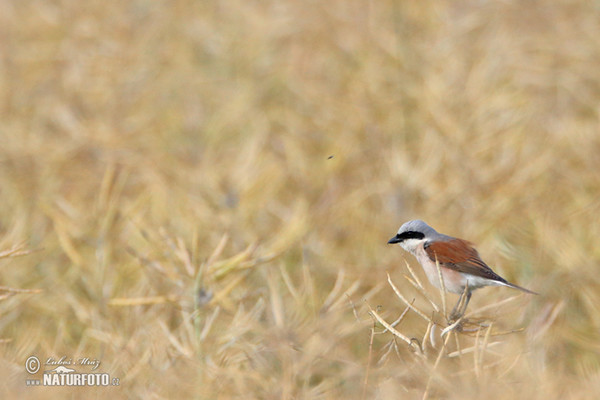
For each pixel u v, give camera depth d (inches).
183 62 768.3
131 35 799.7
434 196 502.3
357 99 628.4
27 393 265.0
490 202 487.2
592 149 549.6
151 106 714.8
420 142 569.3
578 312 367.6
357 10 733.3
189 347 307.1
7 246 440.1
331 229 475.2
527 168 513.3
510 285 353.4
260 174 514.9
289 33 755.4
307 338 291.9
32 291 303.7
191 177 526.9
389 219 495.5
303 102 667.4
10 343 370.6
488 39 678.5
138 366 283.4
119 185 469.4
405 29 693.9
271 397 271.0
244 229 461.1
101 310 384.2
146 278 389.4
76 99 698.8
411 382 257.0
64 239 416.5
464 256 365.1
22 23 802.8
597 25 705.6
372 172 550.9
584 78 647.1
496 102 573.9
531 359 293.9
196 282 335.0
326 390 273.1
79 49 773.3
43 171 557.9
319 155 586.2
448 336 251.1
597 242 421.4
